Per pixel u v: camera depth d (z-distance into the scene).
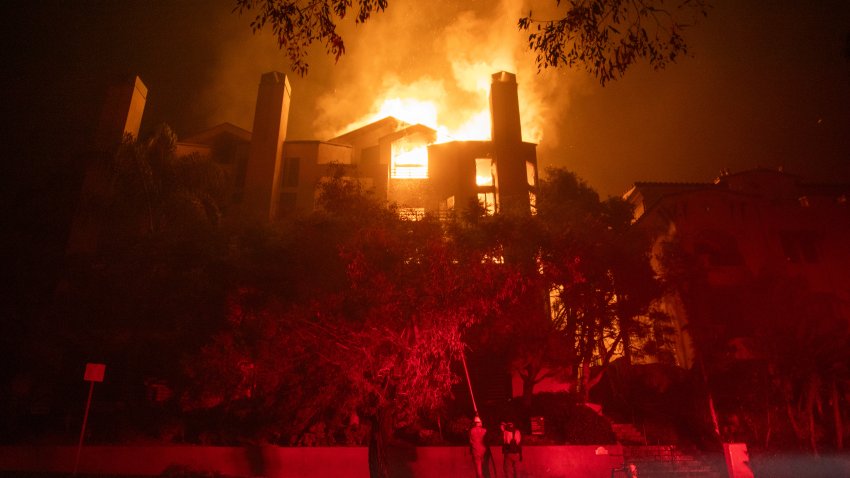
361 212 21.41
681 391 26.48
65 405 21.56
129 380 21.62
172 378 20.59
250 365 18.48
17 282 21.28
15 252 21.73
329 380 17.94
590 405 24.20
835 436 22.55
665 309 29.62
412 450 18.33
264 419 19.38
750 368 24.27
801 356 22.30
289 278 19.05
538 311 23.03
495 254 21.55
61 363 21.11
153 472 17.56
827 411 24.11
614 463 19.11
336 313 17.42
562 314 24.50
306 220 20.72
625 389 26.88
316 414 19.59
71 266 22.11
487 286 18.44
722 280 29.42
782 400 23.42
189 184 26.09
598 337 25.05
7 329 20.56
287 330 17.77
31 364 20.64
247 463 17.77
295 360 18.22
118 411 21.16
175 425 19.59
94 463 17.48
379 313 16.55
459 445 19.83
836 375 22.75
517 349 23.19
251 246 20.62
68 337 20.89
